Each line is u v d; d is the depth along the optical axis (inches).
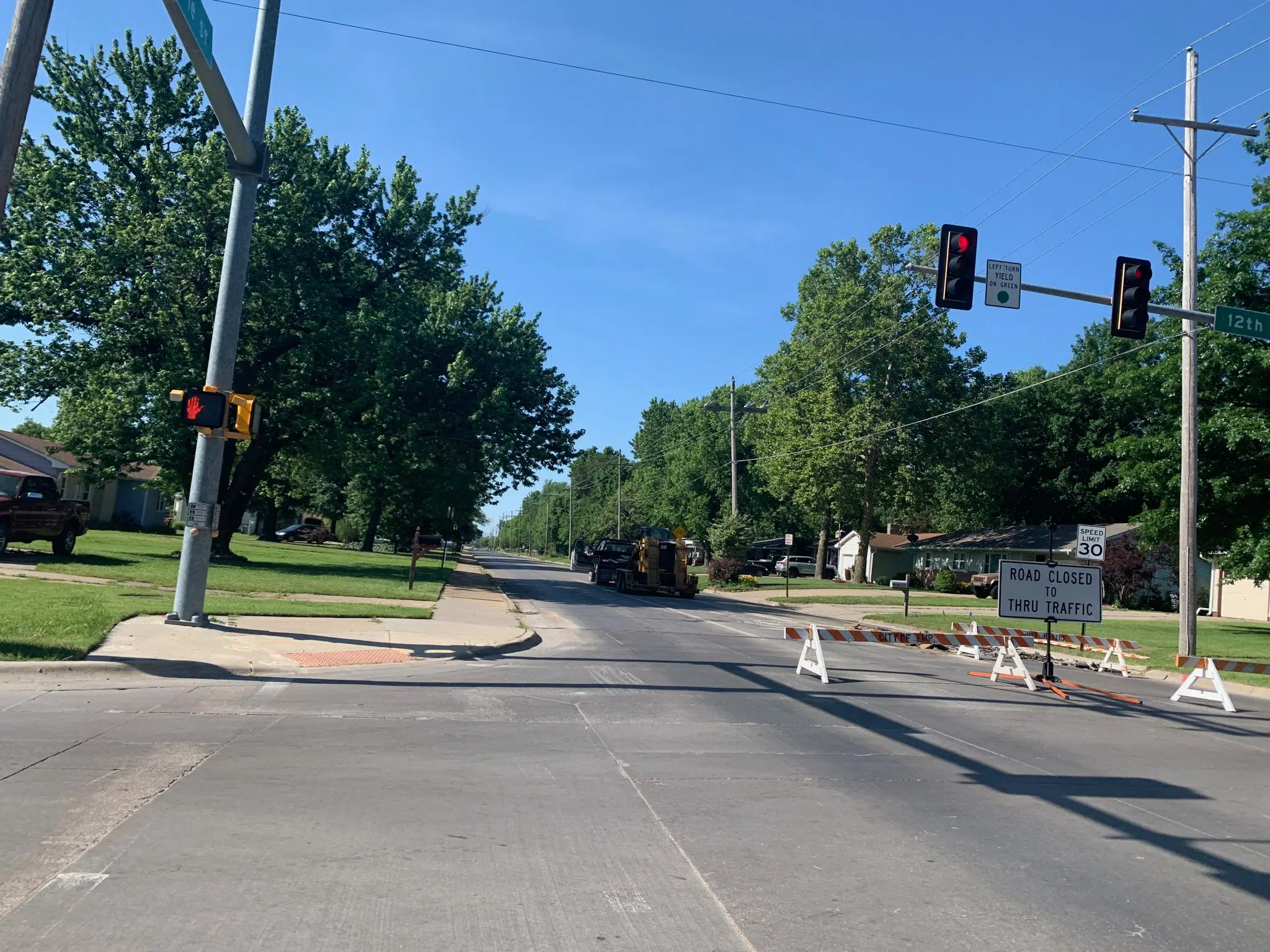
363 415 1381.6
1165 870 234.1
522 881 205.0
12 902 180.1
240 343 1222.9
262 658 492.4
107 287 1176.2
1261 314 616.1
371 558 1996.8
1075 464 2672.2
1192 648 797.2
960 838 253.6
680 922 186.9
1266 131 1011.9
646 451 4480.8
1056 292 602.9
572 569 2940.5
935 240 2164.1
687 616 1036.5
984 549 2315.5
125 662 438.3
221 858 208.2
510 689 464.1
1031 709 496.1
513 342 1515.7
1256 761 385.7
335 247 1344.7
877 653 766.5
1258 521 1055.6
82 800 244.1
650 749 343.6
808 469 2193.7
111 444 1177.4
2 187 379.9
